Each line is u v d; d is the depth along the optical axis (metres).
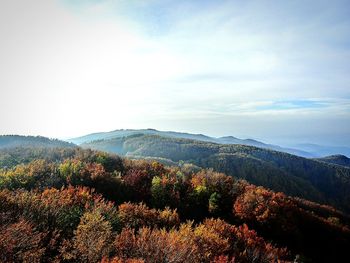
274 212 45.81
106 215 21.38
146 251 15.26
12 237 13.08
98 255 14.05
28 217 16.92
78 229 15.81
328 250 46.41
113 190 42.81
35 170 45.00
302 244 44.06
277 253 26.27
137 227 22.77
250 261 21.27
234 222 45.19
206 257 18.12
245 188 57.97
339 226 55.25
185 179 55.31
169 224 25.53
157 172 57.50
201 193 48.88
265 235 42.75
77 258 14.03
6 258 12.10
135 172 51.28
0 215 15.55
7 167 60.09
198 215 44.44
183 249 16.30
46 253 14.03
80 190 28.69
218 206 46.66
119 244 15.59
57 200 22.00
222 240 22.20
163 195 44.75
